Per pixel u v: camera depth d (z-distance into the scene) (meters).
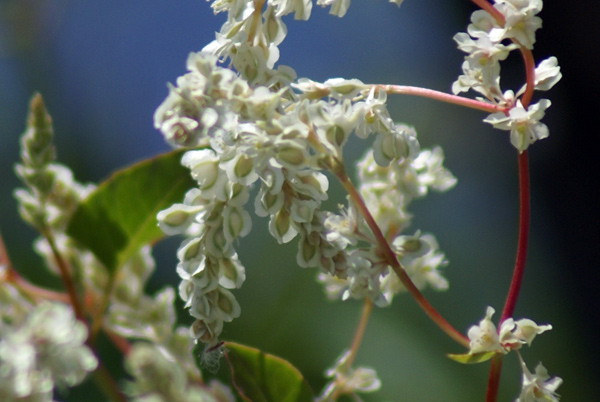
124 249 0.57
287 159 0.58
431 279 0.64
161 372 0.52
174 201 0.58
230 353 0.59
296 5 0.60
